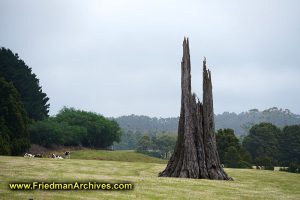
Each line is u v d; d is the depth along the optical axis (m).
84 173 29.47
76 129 98.38
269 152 117.88
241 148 80.69
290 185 29.81
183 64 34.78
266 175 36.53
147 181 24.77
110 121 117.69
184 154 32.41
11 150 65.62
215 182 27.64
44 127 86.06
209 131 33.44
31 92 101.94
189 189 22.73
